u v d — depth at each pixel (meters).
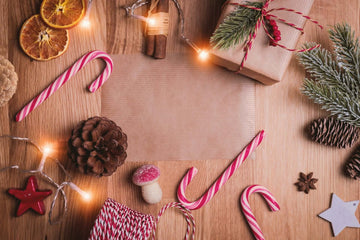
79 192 0.47
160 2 0.46
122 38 0.49
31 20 0.47
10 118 0.49
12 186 0.48
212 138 0.49
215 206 0.49
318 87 0.45
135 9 0.49
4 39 0.48
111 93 0.49
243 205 0.48
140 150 0.49
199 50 0.47
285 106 0.50
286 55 0.44
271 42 0.43
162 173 0.49
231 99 0.49
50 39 0.47
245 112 0.49
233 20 0.42
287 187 0.50
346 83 0.46
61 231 0.48
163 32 0.47
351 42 0.45
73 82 0.49
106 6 0.49
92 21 0.49
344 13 0.50
